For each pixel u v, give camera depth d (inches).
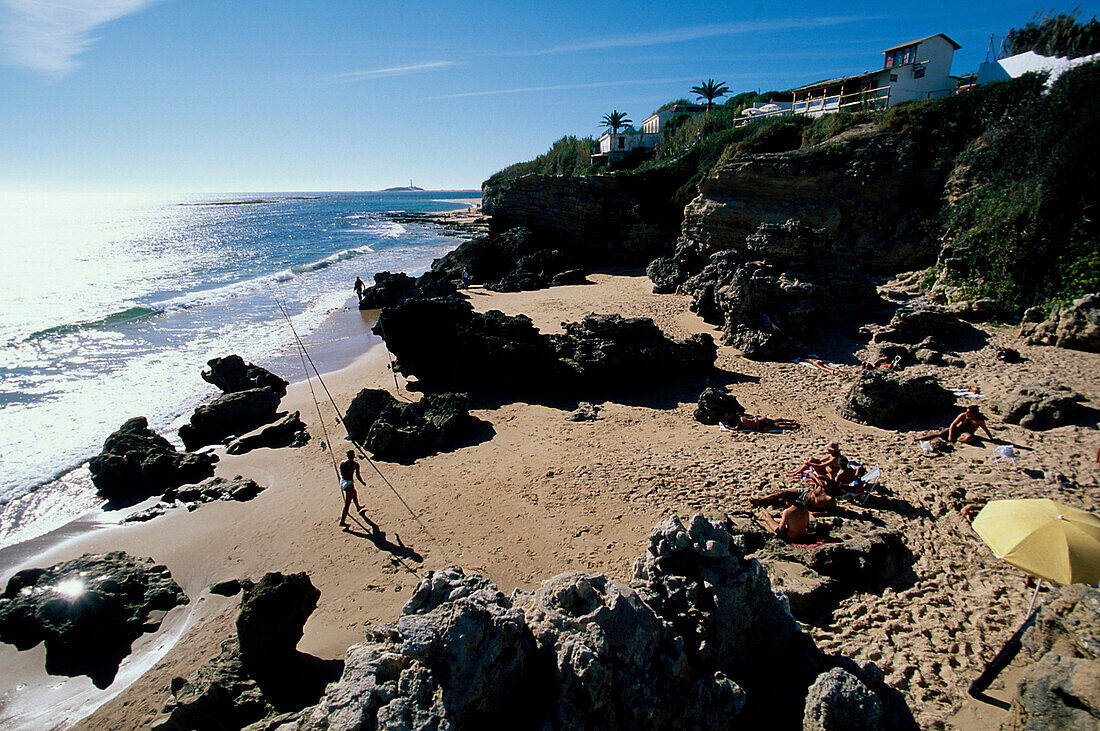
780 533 424.8
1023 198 910.4
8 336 1182.3
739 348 919.7
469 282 1599.4
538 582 414.0
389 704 193.9
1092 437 537.3
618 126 3442.4
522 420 721.0
